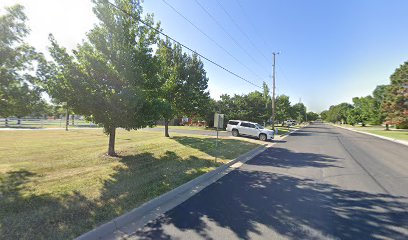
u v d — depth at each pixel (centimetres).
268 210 536
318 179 831
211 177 845
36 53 720
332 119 14138
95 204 517
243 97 3841
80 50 902
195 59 2117
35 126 2830
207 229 440
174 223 465
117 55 910
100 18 934
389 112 3934
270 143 2125
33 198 534
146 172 809
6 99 678
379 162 1200
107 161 940
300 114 10012
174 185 689
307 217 501
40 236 382
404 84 3672
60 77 804
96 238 402
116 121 900
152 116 941
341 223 475
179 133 2575
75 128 2681
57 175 724
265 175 882
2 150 1088
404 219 499
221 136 2420
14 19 661
